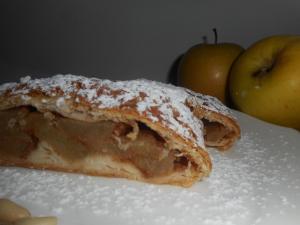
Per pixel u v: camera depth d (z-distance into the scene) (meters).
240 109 0.24
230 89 0.24
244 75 0.23
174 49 0.32
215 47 0.27
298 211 0.15
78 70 0.34
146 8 0.31
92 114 0.17
